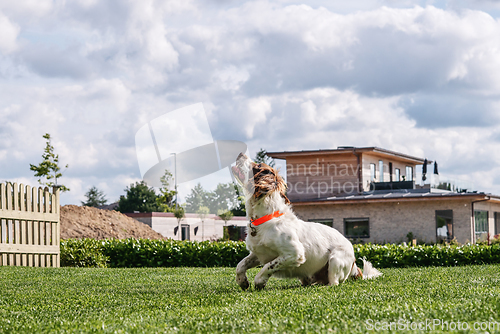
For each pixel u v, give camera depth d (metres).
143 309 3.91
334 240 5.77
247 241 5.37
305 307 3.66
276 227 5.16
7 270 9.04
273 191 5.13
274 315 3.37
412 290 4.54
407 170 35.09
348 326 2.91
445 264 11.77
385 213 25.75
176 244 13.29
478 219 26.20
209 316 3.42
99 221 22.02
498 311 3.14
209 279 7.36
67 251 12.45
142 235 22.77
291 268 5.33
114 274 8.48
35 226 11.20
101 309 3.97
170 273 8.80
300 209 27.22
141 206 58.91
